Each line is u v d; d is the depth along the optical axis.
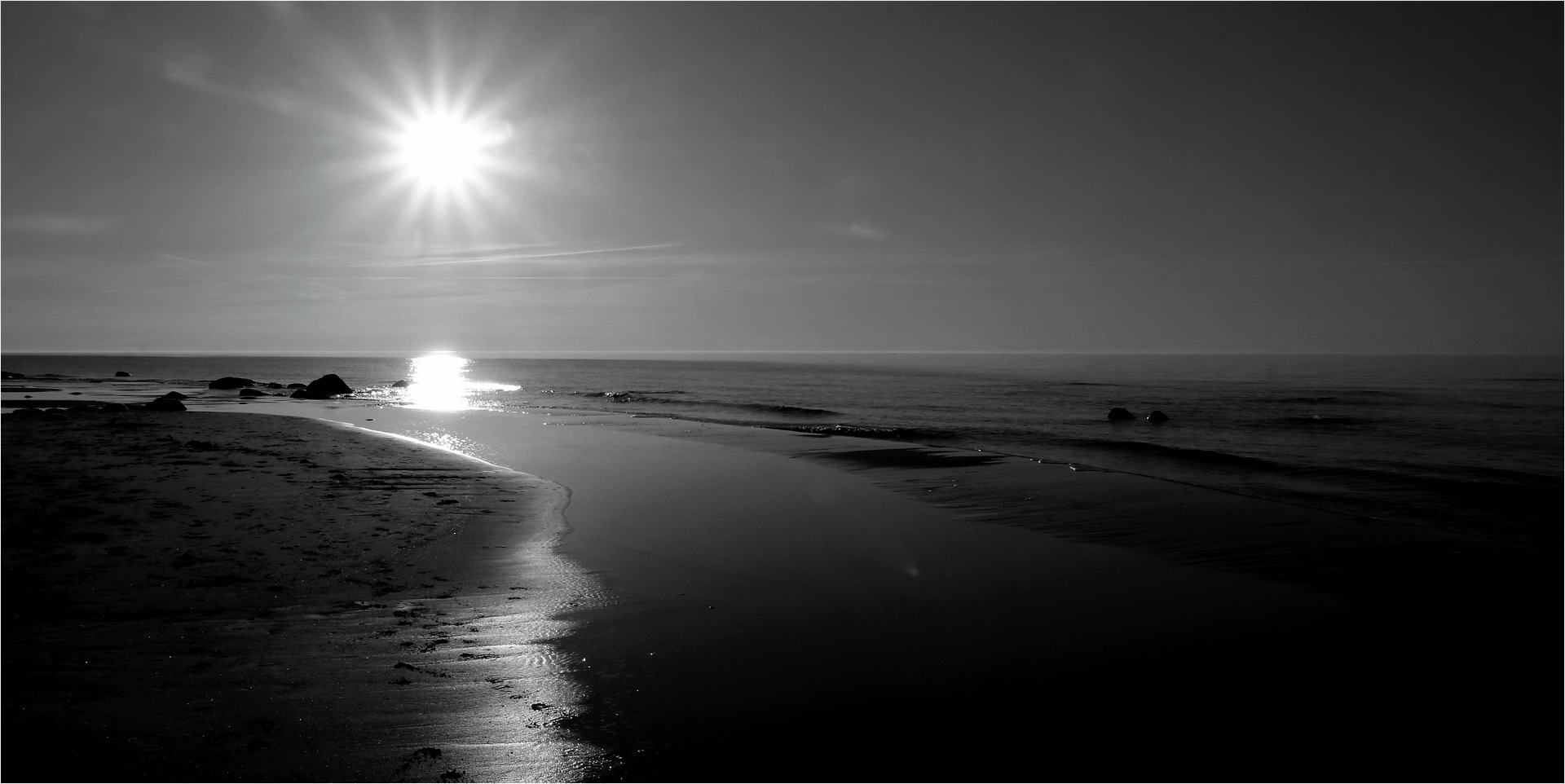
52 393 46.12
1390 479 16.55
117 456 15.65
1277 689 6.14
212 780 4.34
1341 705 5.88
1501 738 5.41
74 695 5.27
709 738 5.18
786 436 23.95
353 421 29.14
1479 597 8.32
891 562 9.73
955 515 12.51
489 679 5.96
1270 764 5.03
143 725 4.91
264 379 85.31
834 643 6.96
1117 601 8.22
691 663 6.43
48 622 6.59
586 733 5.20
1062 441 23.75
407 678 5.88
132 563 8.24
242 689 5.52
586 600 8.01
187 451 16.91
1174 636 7.24
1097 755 5.09
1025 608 8.00
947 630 7.34
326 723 5.11
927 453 19.84
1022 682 6.19
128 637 6.33
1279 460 19.67
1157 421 30.38
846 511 12.76
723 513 12.51
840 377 87.50
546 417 31.20
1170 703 5.86
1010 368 117.19
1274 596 8.44
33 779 4.21
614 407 38.81
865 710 5.64
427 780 4.54
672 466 17.66
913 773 4.80
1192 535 11.15
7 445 17.16
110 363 165.38
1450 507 13.53
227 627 6.70
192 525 10.02
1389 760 5.11
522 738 5.08
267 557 8.83
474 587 8.30
